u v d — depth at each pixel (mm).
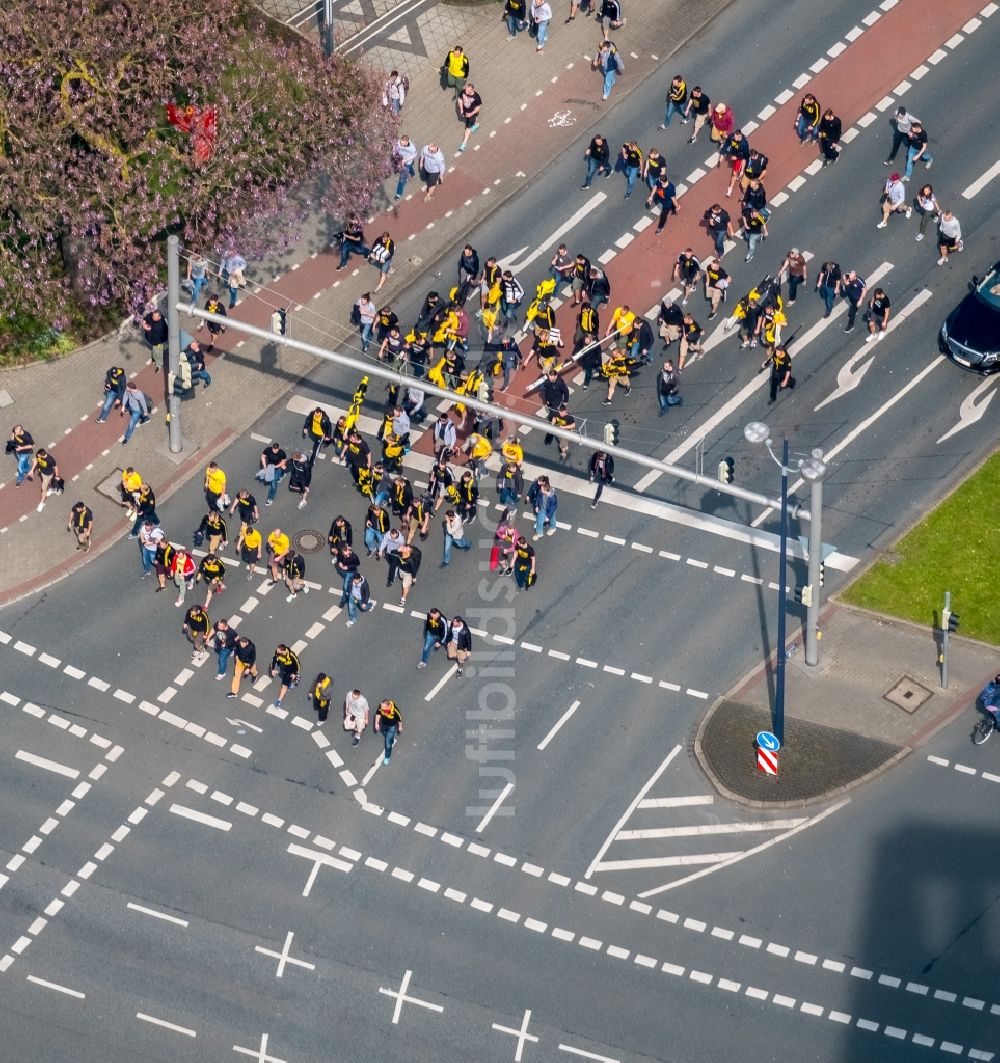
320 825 80625
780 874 79750
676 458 89938
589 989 77188
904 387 91312
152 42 87312
